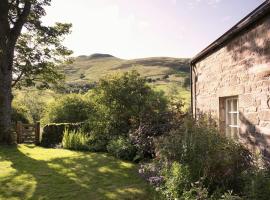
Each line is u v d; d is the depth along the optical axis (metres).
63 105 19.33
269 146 5.38
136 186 6.63
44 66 17.09
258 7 7.04
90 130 12.84
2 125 13.16
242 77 6.39
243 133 6.37
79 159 9.60
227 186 4.92
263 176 4.46
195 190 4.73
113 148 10.12
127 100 11.53
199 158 5.35
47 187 6.70
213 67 8.15
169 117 10.06
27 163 9.15
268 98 5.40
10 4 13.55
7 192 6.38
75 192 6.34
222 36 7.59
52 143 13.09
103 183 6.92
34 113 25.75
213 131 5.92
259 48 5.68
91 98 13.05
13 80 16.94
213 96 8.14
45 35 16.78
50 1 15.18
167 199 5.29
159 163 6.58
